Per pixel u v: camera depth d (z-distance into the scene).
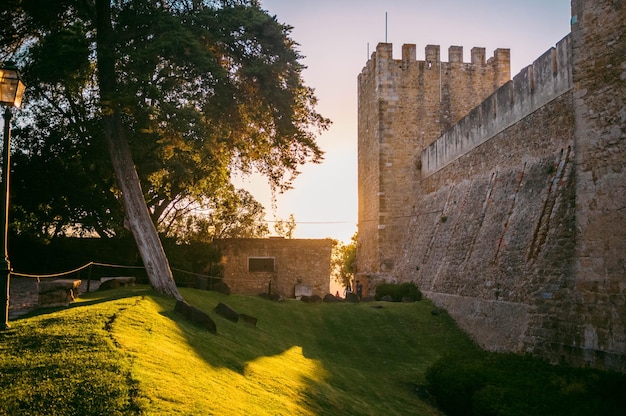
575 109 12.54
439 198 28.41
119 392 6.29
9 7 15.70
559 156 16.70
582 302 12.03
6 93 9.05
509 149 20.39
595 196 11.88
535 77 18.39
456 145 26.33
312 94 18.78
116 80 16.73
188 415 6.11
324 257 35.16
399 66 34.28
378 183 33.38
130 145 20.11
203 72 16.42
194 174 23.27
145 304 12.45
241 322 16.98
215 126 17.58
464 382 11.59
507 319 16.72
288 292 34.47
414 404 12.45
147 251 15.78
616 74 11.73
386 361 17.23
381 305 24.28
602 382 10.09
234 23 17.08
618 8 11.84
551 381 10.81
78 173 21.33
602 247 11.63
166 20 16.00
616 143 11.58
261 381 9.52
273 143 19.75
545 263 15.25
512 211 18.86
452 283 22.62
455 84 34.62
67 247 26.78
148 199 24.72
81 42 14.76
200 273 27.81
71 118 21.69
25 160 20.64
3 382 6.48
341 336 19.67
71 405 5.95
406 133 33.81
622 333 11.00
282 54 17.59
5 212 9.27
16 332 8.77
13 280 23.47
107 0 16.27
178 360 8.40
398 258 32.44
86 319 9.76
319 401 9.65
